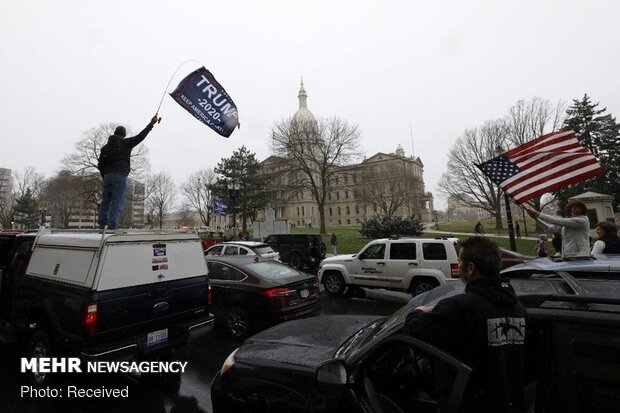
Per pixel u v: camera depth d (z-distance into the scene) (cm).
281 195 4506
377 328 284
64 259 444
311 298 691
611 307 184
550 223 550
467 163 3753
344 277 1049
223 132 603
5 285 539
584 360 180
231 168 5231
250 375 277
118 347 399
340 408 219
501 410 173
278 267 727
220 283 692
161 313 455
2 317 538
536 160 561
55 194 5541
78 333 389
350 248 2491
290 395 249
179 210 8381
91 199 4475
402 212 6006
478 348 183
